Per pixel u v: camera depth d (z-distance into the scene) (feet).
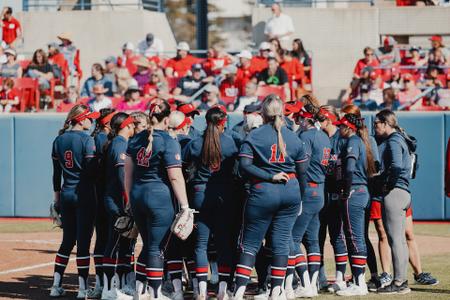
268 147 34.55
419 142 69.82
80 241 38.88
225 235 36.60
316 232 39.32
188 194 36.96
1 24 92.32
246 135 37.91
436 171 69.77
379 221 41.68
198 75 78.33
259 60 77.82
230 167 36.65
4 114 74.90
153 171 34.94
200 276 36.47
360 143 39.01
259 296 37.50
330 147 38.58
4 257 52.13
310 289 38.73
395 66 79.36
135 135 36.14
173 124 38.06
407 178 40.01
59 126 73.87
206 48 103.76
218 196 36.37
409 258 42.34
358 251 39.19
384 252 41.73
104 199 38.47
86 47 96.63
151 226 35.19
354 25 91.04
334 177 39.60
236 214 36.96
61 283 39.58
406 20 91.09
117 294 37.70
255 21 91.61
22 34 97.40
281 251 35.45
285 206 34.94
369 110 75.00
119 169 37.35
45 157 74.28
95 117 40.11
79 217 38.88
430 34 91.61
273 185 34.53
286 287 38.17
